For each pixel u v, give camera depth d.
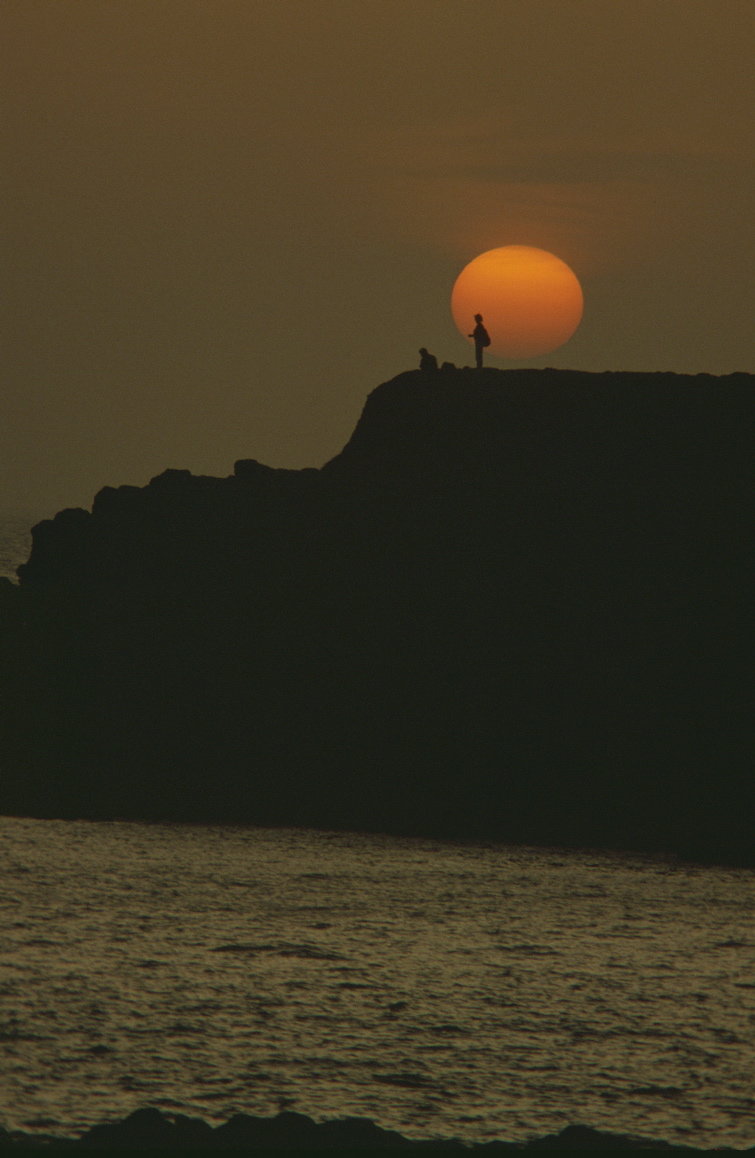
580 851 139.38
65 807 151.38
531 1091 64.38
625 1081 66.06
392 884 116.12
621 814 153.50
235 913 100.31
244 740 174.62
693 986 83.62
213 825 147.12
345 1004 77.19
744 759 161.88
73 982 78.44
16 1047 66.56
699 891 119.44
